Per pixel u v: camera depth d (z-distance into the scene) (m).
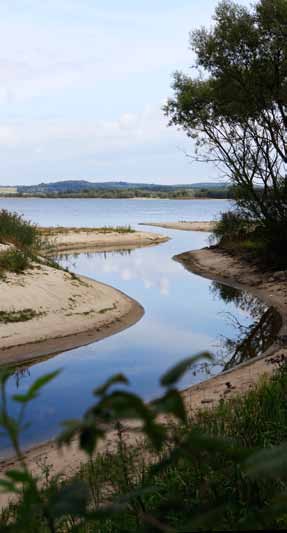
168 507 1.29
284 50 20.42
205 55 21.56
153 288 23.42
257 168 22.72
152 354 13.38
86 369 12.12
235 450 0.90
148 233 55.47
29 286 16.86
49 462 6.98
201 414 6.92
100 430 0.75
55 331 14.70
